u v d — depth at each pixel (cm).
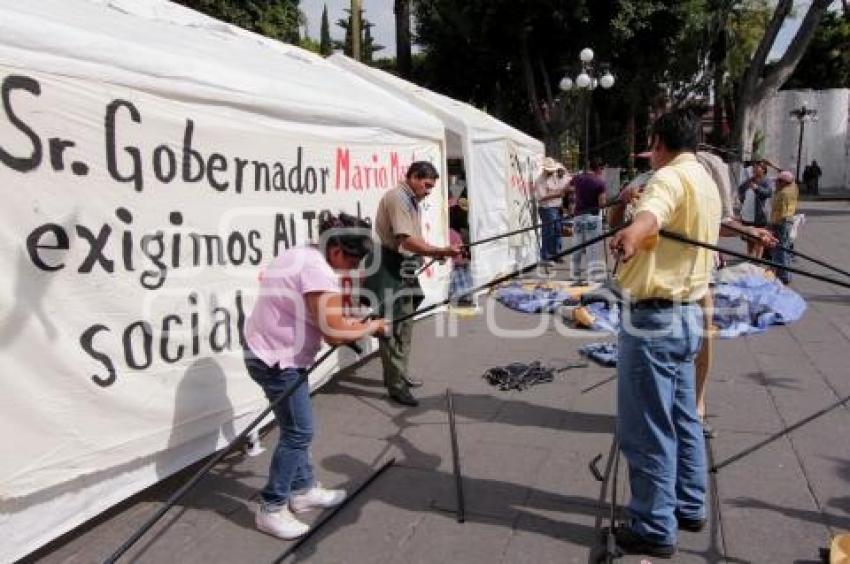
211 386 380
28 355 279
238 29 622
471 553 308
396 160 633
